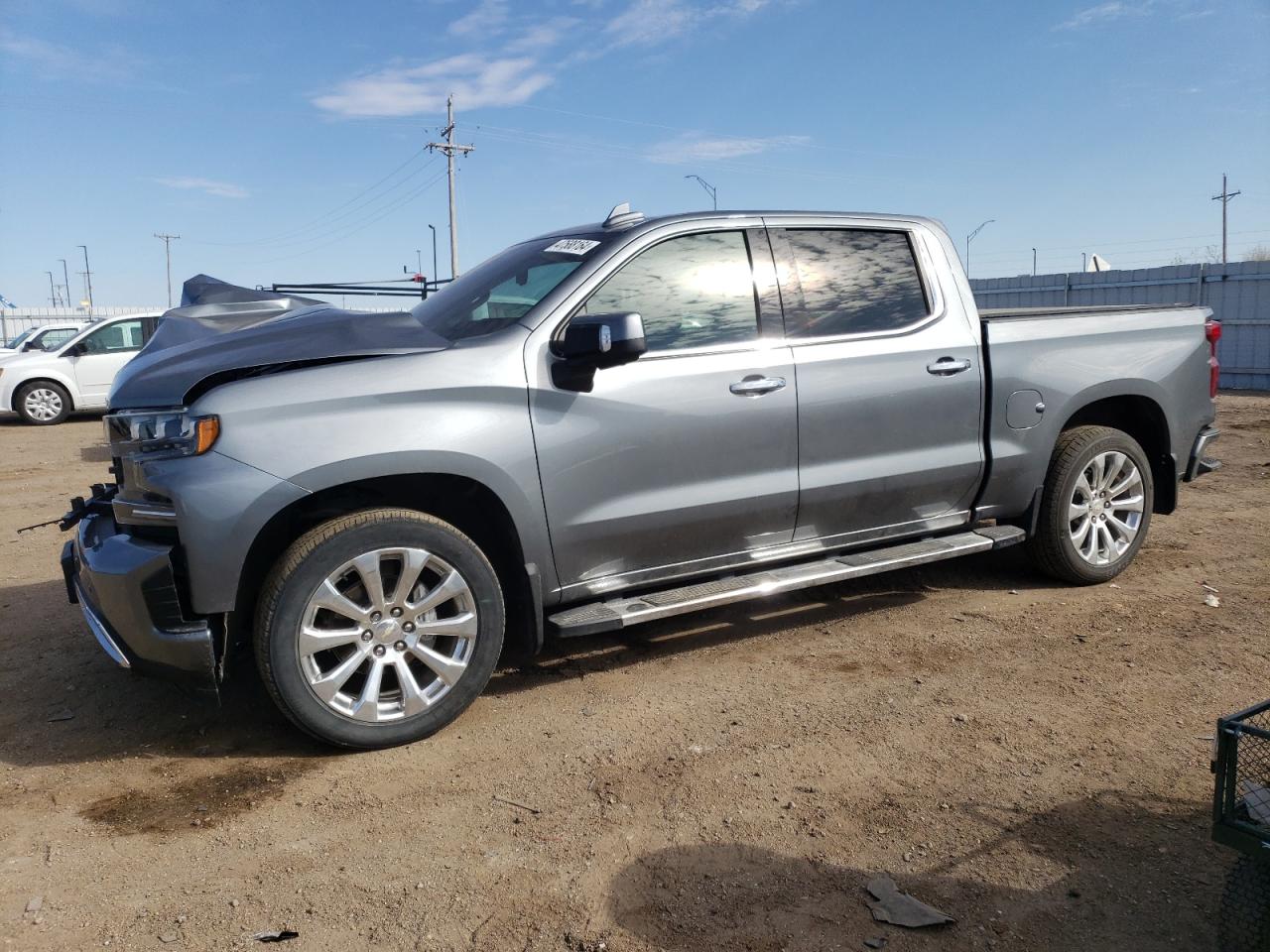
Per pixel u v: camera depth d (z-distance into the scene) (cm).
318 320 380
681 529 408
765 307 430
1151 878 265
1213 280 1569
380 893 267
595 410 382
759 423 418
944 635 459
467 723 376
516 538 373
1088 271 1769
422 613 354
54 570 618
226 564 327
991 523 641
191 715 390
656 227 412
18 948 246
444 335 406
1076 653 432
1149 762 330
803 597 525
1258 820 217
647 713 381
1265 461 902
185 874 279
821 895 261
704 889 265
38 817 312
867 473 448
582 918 254
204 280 550
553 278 404
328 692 340
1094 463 511
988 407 481
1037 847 281
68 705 403
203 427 327
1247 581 529
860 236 467
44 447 1244
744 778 326
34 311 4828
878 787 318
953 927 246
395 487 373
